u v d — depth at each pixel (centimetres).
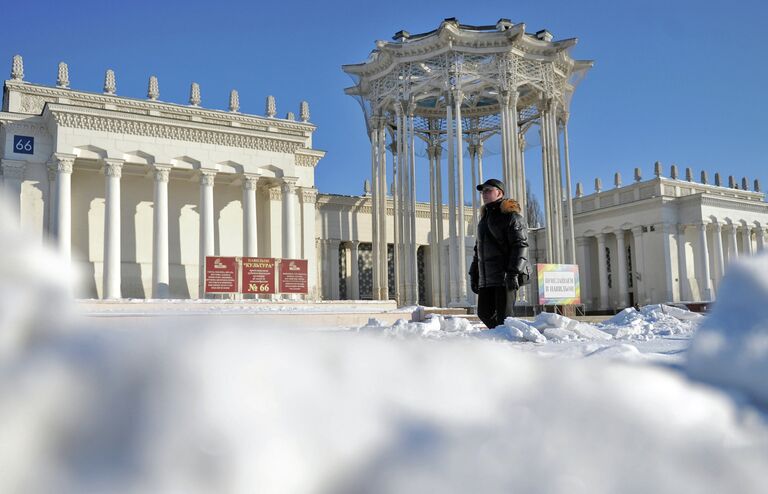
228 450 81
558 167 3834
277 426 88
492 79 3653
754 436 130
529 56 3731
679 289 5128
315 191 4166
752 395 158
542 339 645
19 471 73
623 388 131
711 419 132
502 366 126
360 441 94
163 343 91
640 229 5297
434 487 90
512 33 3575
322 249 4659
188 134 3581
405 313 2388
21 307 84
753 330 169
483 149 4725
